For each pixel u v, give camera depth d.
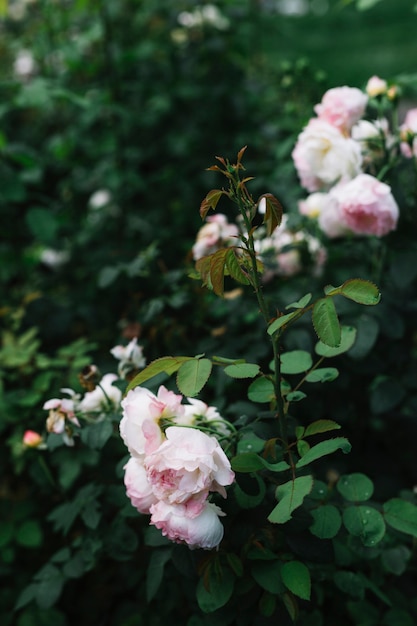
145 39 2.05
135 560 1.09
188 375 0.76
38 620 1.13
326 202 1.11
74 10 1.83
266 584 0.81
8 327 1.47
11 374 1.22
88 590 1.17
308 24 3.83
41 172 1.68
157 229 1.75
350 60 3.58
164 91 1.92
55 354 1.43
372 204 1.00
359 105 1.07
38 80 1.52
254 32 2.20
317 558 0.80
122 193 1.80
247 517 0.81
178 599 0.98
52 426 0.93
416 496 1.04
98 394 0.97
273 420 0.95
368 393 1.21
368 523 0.83
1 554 1.19
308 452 0.78
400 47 3.72
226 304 1.16
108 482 1.06
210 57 1.94
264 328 1.13
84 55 1.96
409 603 1.05
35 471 1.12
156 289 1.20
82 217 1.90
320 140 1.06
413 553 1.02
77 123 1.88
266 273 1.17
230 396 1.13
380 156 1.12
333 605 1.01
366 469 1.21
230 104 1.89
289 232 1.20
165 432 0.77
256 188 1.54
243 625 0.86
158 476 0.75
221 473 0.75
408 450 1.26
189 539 0.75
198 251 1.12
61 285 1.71
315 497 0.87
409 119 1.19
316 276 1.21
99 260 1.64
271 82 2.23
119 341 1.20
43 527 1.22
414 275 1.08
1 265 1.70
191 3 1.94
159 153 1.96
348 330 0.89
